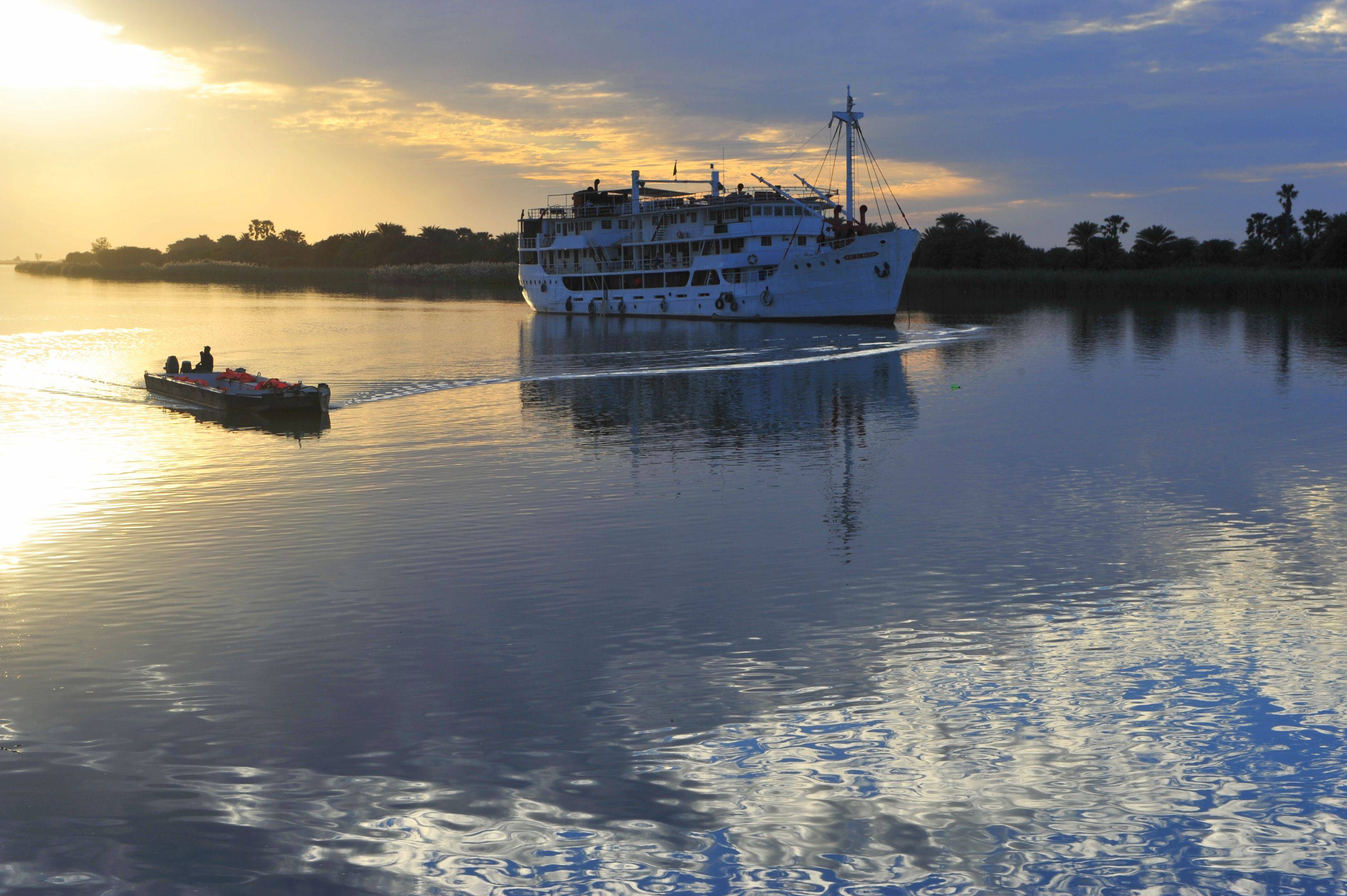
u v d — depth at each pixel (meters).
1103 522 18.20
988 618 13.17
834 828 8.31
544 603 13.84
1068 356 52.59
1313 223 149.62
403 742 9.80
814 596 14.09
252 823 8.41
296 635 12.64
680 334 71.00
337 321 84.56
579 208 94.56
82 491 21.00
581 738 9.86
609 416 32.31
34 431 28.59
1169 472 22.59
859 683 11.10
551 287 95.94
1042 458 24.48
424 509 19.45
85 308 98.19
